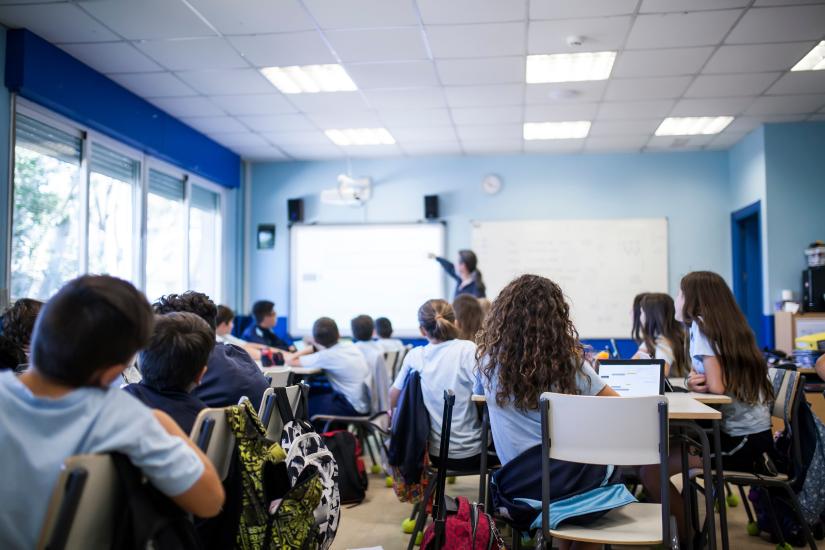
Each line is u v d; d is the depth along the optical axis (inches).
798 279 252.1
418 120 250.5
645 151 297.0
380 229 309.0
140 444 45.4
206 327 67.9
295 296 312.8
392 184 310.0
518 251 300.8
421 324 127.0
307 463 75.0
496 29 168.4
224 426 60.5
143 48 181.2
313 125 257.1
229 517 60.0
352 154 304.8
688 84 210.7
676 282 293.9
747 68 196.9
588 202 299.7
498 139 277.7
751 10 157.8
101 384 45.9
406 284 306.5
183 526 49.4
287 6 155.8
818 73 202.1
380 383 169.6
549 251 299.6
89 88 194.4
